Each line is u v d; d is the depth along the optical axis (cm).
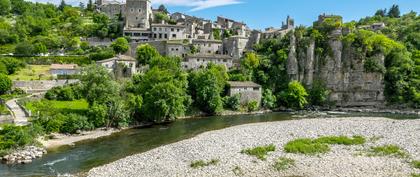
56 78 11075
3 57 12462
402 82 13125
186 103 10944
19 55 13800
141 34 16850
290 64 14038
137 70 13162
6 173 5228
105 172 5147
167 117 10081
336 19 15750
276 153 5850
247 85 12406
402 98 13025
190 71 13062
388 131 7288
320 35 14562
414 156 5669
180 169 5166
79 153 6412
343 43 14162
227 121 10100
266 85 13625
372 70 13588
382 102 13425
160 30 16862
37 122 7481
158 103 9362
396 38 16050
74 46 15800
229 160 5494
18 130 6538
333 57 14062
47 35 17062
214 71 12025
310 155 5756
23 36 16438
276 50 15300
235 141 6619
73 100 9988
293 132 7288
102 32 16950
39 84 10675
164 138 7712
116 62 12594
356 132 7231
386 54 13812
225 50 16462
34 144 6494
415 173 4975
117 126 8738
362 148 6147
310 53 14150
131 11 17875
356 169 5153
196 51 15525
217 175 4950
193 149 6128
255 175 4969
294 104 13050
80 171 5350
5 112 7419
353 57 13938
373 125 7969
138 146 6981
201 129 8775
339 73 13950
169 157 5753
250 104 12238
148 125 9319
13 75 11394
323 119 9319
